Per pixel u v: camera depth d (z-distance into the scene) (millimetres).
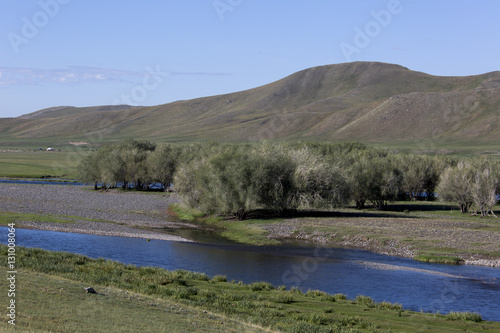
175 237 56750
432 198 115812
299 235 59531
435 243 52938
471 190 82438
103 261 35625
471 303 30656
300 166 71562
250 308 24938
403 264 44750
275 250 50750
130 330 16359
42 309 17234
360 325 23188
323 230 60375
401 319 25031
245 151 77062
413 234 58062
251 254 47562
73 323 16078
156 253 45156
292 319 23219
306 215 74312
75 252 42969
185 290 27141
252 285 31047
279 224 65125
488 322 25500
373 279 37188
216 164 71688
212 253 47062
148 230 61125
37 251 35156
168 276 31156
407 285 35344
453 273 40781
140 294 24422
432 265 44625
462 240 54781
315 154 82125
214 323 20031
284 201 70812
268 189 70062
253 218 70750
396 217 75188
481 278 38844
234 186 68625
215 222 70688
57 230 55281
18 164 195375
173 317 19859
